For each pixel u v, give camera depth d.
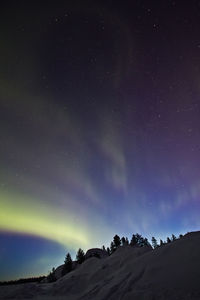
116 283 20.00
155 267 19.75
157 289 16.03
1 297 29.67
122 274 21.98
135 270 21.19
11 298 28.78
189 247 20.73
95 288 21.69
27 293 30.73
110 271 31.92
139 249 36.12
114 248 69.94
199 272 16.22
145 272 19.72
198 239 21.77
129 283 18.77
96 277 31.23
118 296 17.45
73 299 21.53
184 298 13.90
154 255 22.50
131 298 16.23
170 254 21.06
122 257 35.31
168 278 17.05
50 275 58.53
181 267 17.95
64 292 29.53
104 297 18.19
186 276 16.34
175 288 15.34
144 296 15.72
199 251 19.22
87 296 20.36
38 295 29.75
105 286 20.88
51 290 31.20
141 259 23.42
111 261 35.62
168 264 19.33
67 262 60.25
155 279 17.70
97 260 40.78
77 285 30.89
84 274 33.84
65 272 58.62
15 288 33.47
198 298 13.44
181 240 23.55
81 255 65.75
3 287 35.22
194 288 14.63
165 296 14.83
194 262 17.89
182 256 19.67
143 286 17.34
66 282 32.59
